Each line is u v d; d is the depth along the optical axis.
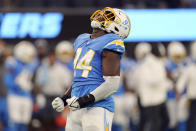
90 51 13.65
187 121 29.02
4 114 27.81
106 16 13.98
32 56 29.06
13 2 37.09
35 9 32.59
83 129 13.58
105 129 13.43
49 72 28.23
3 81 27.67
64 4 37.03
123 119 28.97
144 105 27.78
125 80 29.59
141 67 28.14
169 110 29.77
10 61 28.52
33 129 28.16
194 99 28.78
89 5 36.97
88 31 32.19
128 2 37.59
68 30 32.09
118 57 13.41
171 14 34.00
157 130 27.69
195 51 29.55
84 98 13.13
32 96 28.39
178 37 33.59
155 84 27.56
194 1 39.66
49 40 32.03
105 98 13.46
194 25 33.94
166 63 30.97
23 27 32.28
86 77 13.58
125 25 14.16
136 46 33.00
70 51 29.48
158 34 33.47
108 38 13.48
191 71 28.88
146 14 33.75
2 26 32.25
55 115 28.17
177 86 29.62
